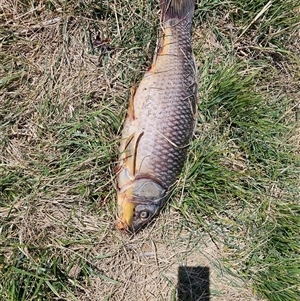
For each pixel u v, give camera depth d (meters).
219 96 0.78
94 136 0.75
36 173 0.72
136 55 0.77
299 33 0.82
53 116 0.74
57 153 0.74
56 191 0.73
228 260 0.77
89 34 0.76
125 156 0.70
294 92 0.82
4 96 0.73
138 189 0.70
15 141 0.73
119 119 0.74
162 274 0.76
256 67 0.81
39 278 0.69
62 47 0.75
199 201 0.76
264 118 0.80
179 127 0.71
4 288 0.68
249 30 0.81
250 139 0.79
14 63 0.74
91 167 0.74
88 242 0.73
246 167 0.78
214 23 0.80
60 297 0.71
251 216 0.78
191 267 0.77
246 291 0.77
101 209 0.74
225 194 0.77
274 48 0.82
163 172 0.71
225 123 0.79
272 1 0.79
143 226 0.75
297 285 0.76
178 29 0.71
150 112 0.70
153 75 0.70
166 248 0.76
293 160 0.80
